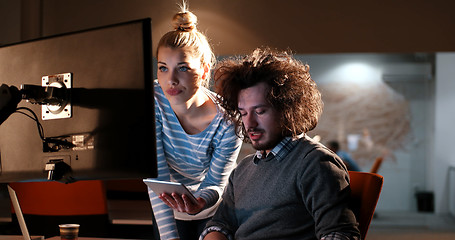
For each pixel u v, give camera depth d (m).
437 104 7.93
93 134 1.00
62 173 1.03
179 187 1.13
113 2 4.29
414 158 7.95
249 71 1.20
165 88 1.39
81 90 1.02
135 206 1.55
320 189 1.12
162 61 1.37
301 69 1.24
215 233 1.32
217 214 1.38
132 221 1.55
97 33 1.00
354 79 8.07
